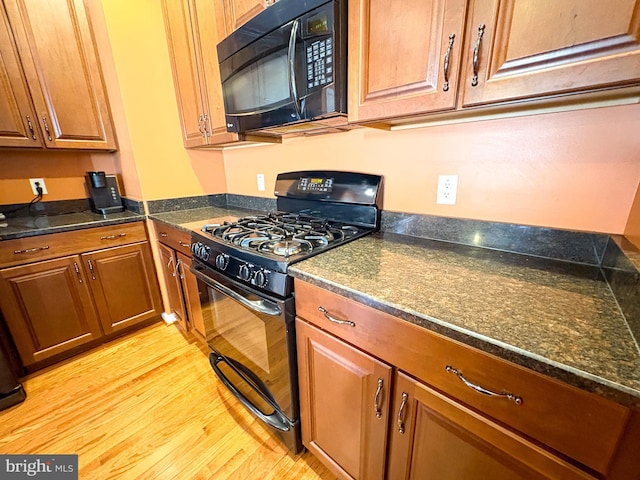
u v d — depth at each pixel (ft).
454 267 2.79
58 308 5.38
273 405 3.75
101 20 5.17
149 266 6.49
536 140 2.83
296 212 5.18
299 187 5.01
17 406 4.65
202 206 7.05
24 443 4.05
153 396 4.86
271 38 3.24
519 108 2.74
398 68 2.59
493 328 1.79
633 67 1.65
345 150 4.49
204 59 4.86
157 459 3.83
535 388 1.64
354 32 2.77
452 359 1.96
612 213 2.58
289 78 3.14
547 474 1.74
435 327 1.93
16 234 4.74
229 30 4.16
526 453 1.78
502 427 1.86
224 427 4.30
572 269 2.68
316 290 2.77
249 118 3.91
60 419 4.42
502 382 1.77
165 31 5.66
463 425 2.05
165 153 6.27
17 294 4.91
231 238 3.80
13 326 4.96
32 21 4.99
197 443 4.05
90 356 5.84
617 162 2.47
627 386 1.32
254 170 6.39
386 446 2.67
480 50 2.12
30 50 5.03
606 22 1.69
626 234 2.47
